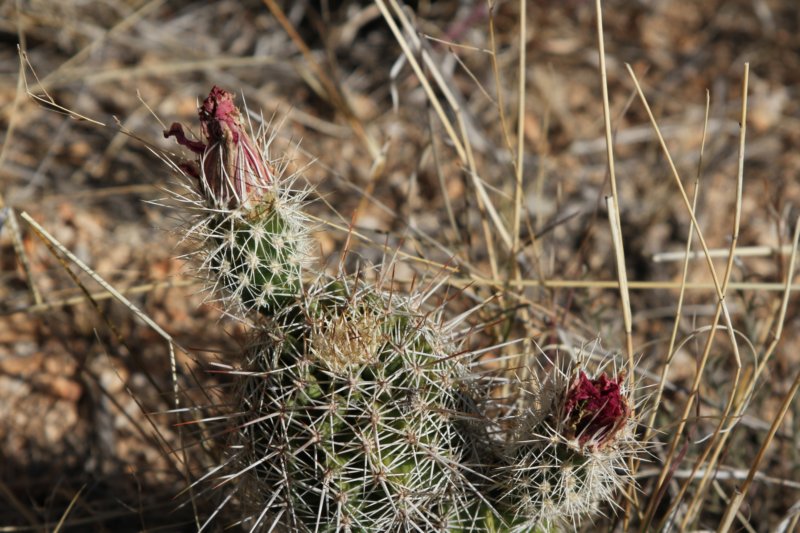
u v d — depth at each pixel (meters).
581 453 1.59
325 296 1.73
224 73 3.74
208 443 2.28
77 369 2.87
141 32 3.81
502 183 3.37
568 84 3.85
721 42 4.06
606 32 4.06
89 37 3.72
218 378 2.54
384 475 1.63
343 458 1.65
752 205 3.44
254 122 3.46
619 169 3.58
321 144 3.52
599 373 1.77
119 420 2.76
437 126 3.43
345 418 1.65
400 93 3.68
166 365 2.87
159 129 3.50
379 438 1.66
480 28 3.92
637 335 3.04
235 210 1.63
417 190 3.38
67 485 2.65
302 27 3.94
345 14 3.96
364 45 3.90
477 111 3.67
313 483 1.66
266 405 1.66
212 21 3.96
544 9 4.02
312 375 1.66
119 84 3.62
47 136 3.44
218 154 1.62
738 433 2.41
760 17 4.11
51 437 2.77
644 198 3.48
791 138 3.71
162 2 3.95
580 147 3.61
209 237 1.67
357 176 3.43
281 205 1.67
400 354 1.66
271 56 3.85
